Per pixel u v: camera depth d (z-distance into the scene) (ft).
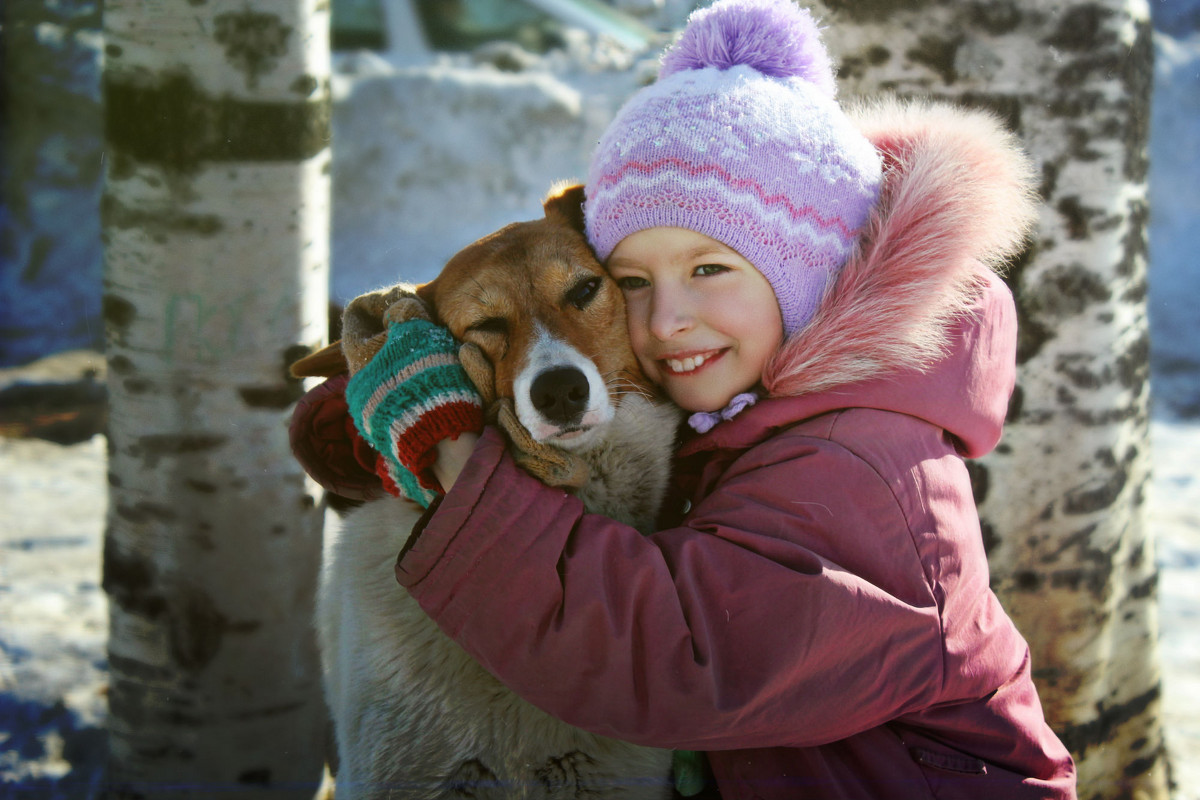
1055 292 8.01
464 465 5.16
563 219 6.56
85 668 10.89
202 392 7.91
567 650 4.98
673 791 5.91
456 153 26.63
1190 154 30.30
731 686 4.93
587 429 5.75
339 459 6.56
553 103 26.99
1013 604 8.38
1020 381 8.11
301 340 8.14
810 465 5.24
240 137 7.61
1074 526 8.31
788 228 5.51
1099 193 7.97
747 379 5.83
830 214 5.63
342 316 6.00
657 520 6.15
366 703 5.82
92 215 27.50
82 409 19.94
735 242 5.49
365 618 5.95
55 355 22.81
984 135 6.08
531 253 6.11
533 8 32.37
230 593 8.18
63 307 25.68
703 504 5.55
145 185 7.65
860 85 7.86
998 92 7.73
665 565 5.05
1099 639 8.59
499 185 27.02
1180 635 12.46
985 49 7.69
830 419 5.46
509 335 6.01
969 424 5.60
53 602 12.41
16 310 25.32
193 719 8.34
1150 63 8.62
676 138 5.52
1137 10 8.20
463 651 5.61
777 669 4.88
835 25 7.84
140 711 8.41
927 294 5.52
